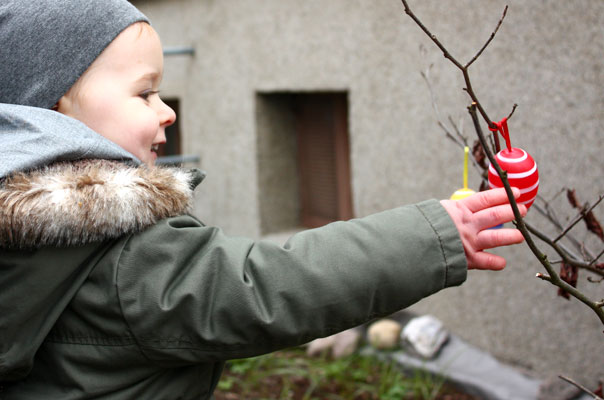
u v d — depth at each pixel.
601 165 2.31
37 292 1.09
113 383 1.15
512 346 2.80
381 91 3.17
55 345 1.15
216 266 1.12
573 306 2.53
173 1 4.62
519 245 2.69
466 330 3.03
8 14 1.22
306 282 1.11
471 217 1.14
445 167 2.90
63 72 1.21
